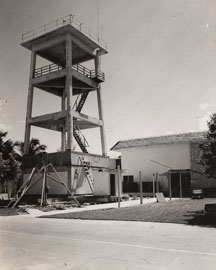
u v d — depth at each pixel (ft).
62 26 103.40
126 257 27.94
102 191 111.55
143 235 39.06
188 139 143.84
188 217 54.95
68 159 100.32
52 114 106.32
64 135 126.93
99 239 37.17
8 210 77.97
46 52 116.47
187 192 139.85
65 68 109.70
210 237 36.68
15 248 32.53
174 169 146.51
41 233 42.68
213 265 24.79
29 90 112.98
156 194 103.86
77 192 101.35
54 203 88.89
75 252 30.45
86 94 116.67
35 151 152.05
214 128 59.62
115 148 164.66
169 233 39.96
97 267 25.16
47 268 25.14
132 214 62.80
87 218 58.34
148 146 154.81
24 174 109.70
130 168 159.02
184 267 24.34
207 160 60.34
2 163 113.19
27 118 111.65
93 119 113.80
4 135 116.16
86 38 109.40
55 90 122.42
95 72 117.60
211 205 60.34
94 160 111.14
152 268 24.31
